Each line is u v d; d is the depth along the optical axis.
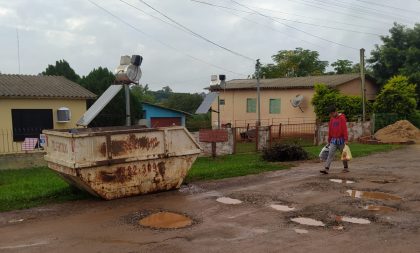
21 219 7.41
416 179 10.40
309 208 7.71
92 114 10.40
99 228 6.75
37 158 15.98
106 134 8.34
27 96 18.52
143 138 8.80
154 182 9.04
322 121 25.75
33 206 8.27
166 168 9.16
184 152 9.35
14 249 5.88
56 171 8.87
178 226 6.77
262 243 5.87
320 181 10.27
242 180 10.61
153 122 32.22
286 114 30.25
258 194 8.92
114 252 5.65
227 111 34.12
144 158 8.78
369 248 5.61
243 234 6.28
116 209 7.89
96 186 8.32
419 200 8.23
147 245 5.89
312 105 27.98
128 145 8.61
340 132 11.38
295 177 10.91
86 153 8.15
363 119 23.86
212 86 20.45
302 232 6.32
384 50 31.89
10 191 9.66
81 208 8.03
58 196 8.95
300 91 29.23
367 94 31.83
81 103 20.75
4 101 18.19
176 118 33.34
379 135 22.66
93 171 8.25
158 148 9.01
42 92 19.27
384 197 8.51
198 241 6.00
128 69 11.09
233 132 17.16
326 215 7.23
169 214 7.50
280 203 8.12
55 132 8.68
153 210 7.77
